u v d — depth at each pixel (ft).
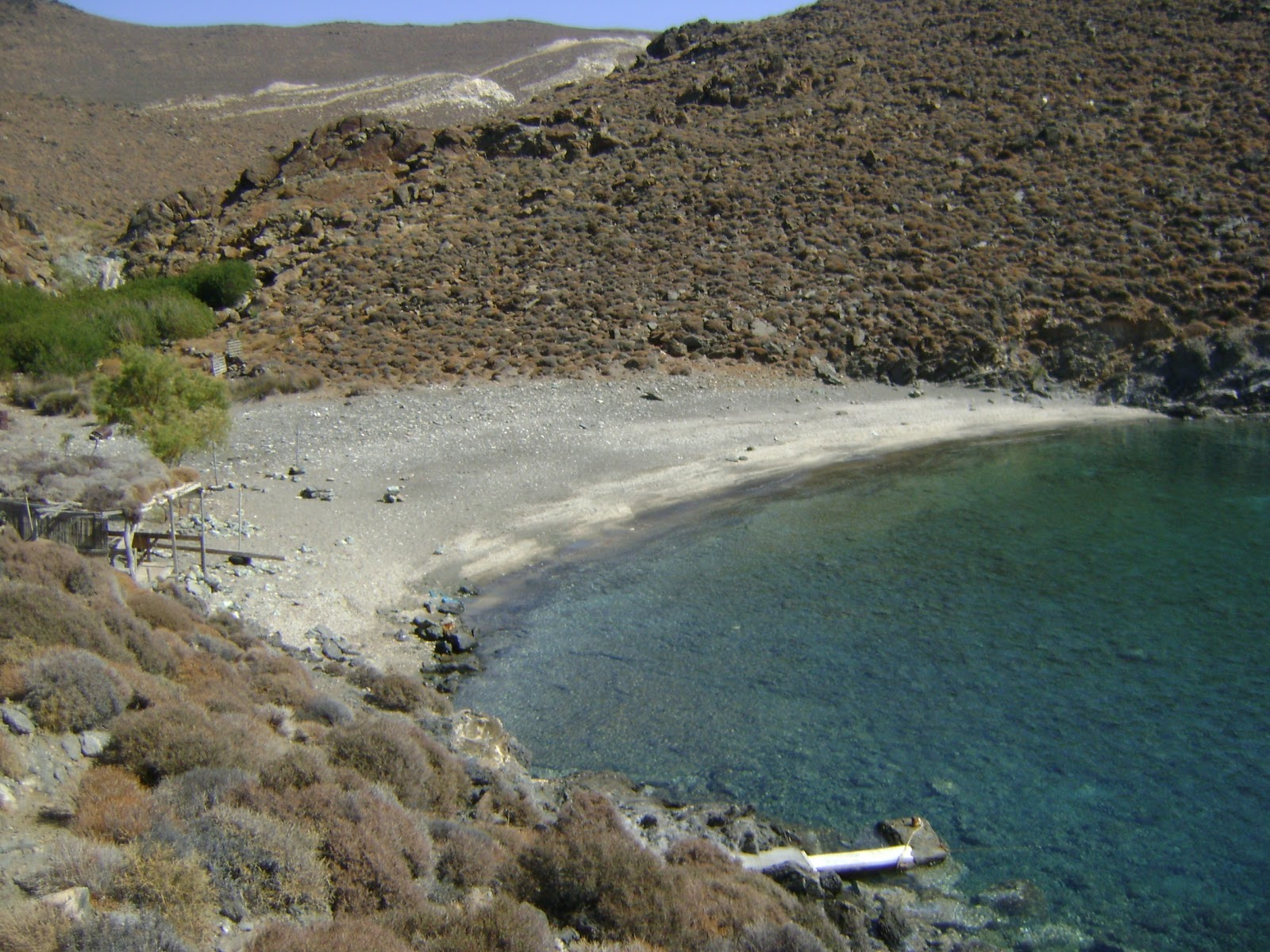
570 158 195.11
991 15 236.02
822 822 46.52
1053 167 167.84
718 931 33.86
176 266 181.98
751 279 148.77
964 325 136.56
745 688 59.11
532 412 116.67
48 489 62.75
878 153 177.88
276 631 63.10
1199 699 56.34
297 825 32.09
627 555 81.05
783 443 110.63
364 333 140.26
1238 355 127.03
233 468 96.32
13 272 182.80
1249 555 78.18
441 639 65.16
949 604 70.13
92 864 27.50
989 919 40.27
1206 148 165.89
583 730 55.11
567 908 34.27
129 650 44.14
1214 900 40.93
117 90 425.28
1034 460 105.70
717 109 212.84
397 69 486.79
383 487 92.94
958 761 50.98
